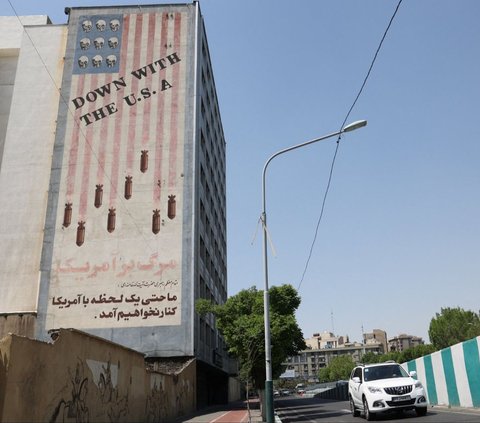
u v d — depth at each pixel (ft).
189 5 138.41
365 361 442.50
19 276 115.44
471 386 63.72
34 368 34.78
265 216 58.23
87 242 115.44
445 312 232.32
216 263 167.12
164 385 77.66
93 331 107.96
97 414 46.83
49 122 128.88
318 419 62.64
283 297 95.81
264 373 84.74
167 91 128.77
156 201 118.52
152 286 111.24
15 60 148.46
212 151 166.20
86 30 136.46
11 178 124.26
